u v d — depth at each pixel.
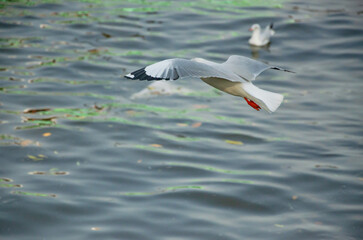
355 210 11.84
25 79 17.30
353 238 10.97
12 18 21.84
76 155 13.64
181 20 22.62
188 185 12.59
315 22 22.77
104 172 13.01
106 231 10.97
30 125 14.78
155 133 14.80
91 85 17.23
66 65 18.38
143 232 10.98
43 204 11.68
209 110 16.28
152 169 13.24
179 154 13.87
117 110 15.91
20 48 19.38
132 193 12.26
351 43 20.94
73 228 11.05
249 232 11.10
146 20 22.42
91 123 15.10
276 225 11.39
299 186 12.67
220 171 13.22
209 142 14.48
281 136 14.88
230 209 11.88
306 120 15.74
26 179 12.55
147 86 17.56
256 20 22.97
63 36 20.56
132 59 19.02
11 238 10.72
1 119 14.99
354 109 16.33
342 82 18.11
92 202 11.85
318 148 14.27
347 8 24.44
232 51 20.12
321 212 11.79
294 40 21.36
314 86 17.86
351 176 13.02
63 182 12.51
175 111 16.09
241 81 5.92
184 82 18.25
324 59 19.86
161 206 11.84
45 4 23.58
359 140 14.63
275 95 6.21
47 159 13.39
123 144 14.20
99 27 21.47
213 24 22.39
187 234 10.98
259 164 13.51
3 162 13.14
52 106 15.89
